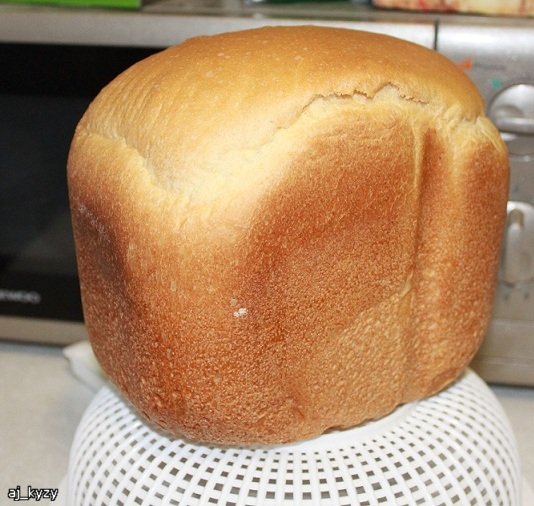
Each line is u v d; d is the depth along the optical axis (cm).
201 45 35
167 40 53
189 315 32
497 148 39
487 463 38
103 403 42
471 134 37
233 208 31
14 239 62
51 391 59
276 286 33
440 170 36
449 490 36
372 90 33
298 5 60
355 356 36
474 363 57
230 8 57
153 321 33
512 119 50
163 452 37
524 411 56
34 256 62
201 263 31
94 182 35
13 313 64
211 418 34
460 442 38
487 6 54
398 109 34
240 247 31
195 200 31
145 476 36
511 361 56
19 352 65
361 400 37
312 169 32
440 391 42
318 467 36
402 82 34
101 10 55
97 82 56
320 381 35
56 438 53
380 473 36
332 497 35
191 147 31
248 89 32
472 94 38
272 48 33
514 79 50
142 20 53
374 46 35
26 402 58
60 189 60
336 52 33
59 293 63
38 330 64
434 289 38
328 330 35
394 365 37
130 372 36
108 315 37
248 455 37
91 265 38
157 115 33
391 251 35
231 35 36
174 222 32
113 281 36
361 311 35
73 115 58
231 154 31
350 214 33
